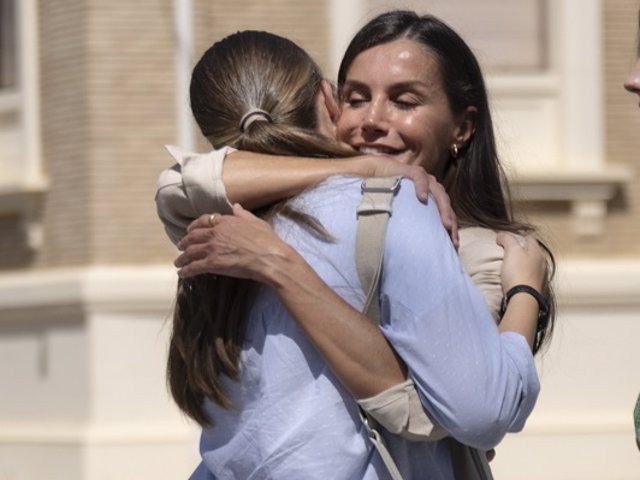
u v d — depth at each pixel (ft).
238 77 24.35
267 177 22.97
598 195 91.97
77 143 90.68
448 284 21.86
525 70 94.22
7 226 94.99
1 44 97.60
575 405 90.27
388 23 24.81
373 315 22.26
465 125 25.17
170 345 24.39
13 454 92.63
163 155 89.81
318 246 22.56
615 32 93.76
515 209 28.94
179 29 87.76
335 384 22.45
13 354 94.02
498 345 22.08
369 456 22.52
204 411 23.67
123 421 88.43
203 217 22.95
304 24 89.81
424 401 22.04
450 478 23.17
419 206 22.34
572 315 90.63
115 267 89.61
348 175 22.85
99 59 89.97
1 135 96.89
